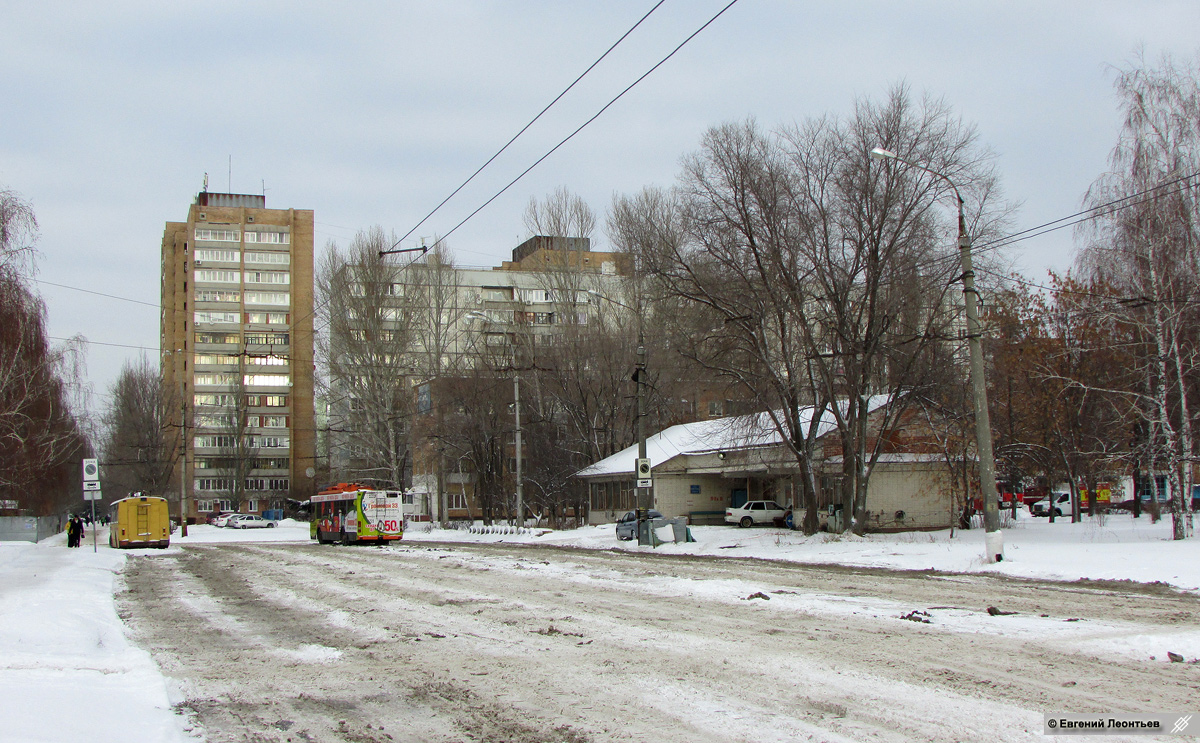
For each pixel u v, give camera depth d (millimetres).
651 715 7586
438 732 7324
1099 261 30438
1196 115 27391
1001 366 39469
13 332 35875
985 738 6676
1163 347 26641
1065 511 59469
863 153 31297
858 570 22875
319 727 7523
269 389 118250
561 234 62094
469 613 14875
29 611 14680
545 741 6945
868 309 32344
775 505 48750
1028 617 12953
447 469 65312
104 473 101562
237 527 88812
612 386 59688
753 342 34031
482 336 66875
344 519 46875
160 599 18750
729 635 11688
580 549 36844
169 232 126312
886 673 9000
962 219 22859
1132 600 15086
